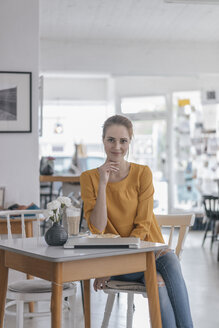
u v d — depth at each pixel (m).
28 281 2.97
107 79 11.44
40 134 5.55
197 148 10.09
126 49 8.73
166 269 2.56
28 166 5.14
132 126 2.82
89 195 2.78
